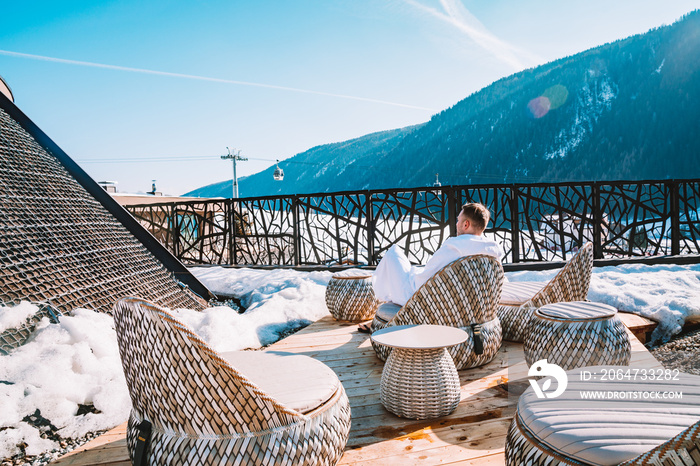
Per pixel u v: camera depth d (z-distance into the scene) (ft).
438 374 6.88
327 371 5.47
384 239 22.80
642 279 16.76
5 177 11.39
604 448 3.28
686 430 2.59
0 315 8.34
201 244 27.37
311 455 4.40
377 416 7.10
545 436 3.66
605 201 22.79
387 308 9.65
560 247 22.67
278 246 25.34
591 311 7.51
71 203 13.17
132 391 4.58
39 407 7.01
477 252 8.79
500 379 8.43
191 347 3.92
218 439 4.11
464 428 6.61
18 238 10.25
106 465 5.88
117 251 13.39
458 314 8.37
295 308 14.16
